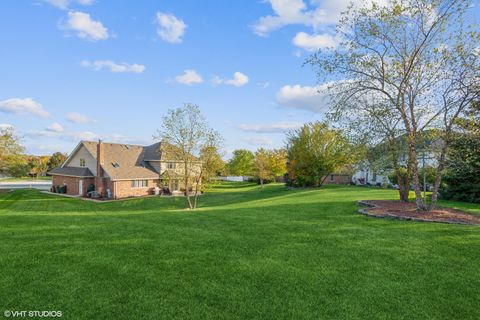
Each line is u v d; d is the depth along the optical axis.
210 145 27.00
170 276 5.03
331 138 31.17
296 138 34.09
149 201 31.56
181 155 27.33
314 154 32.88
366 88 11.07
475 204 14.81
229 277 5.03
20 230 8.11
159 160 37.69
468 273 5.28
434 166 12.84
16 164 35.94
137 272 5.18
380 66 11.04
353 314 3.95
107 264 5.52
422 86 10.63
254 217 10.68
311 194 24.11
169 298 4.28
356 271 5.35
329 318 3.85
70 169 37.84
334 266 5.57
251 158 61.59
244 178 78.56
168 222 9.68
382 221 9.48
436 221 9.18
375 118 11.37
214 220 10.07
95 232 7.96
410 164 11.51
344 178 47.75
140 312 3.88
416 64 10.40
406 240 7.23
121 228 8.54
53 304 4.05
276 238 7.48
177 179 31.78
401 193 13.95
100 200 32.00
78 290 4.46
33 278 4.84
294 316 3.87
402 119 11.00
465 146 10.59
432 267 5.54
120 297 4.28
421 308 4.13
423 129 10.70
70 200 31.20
